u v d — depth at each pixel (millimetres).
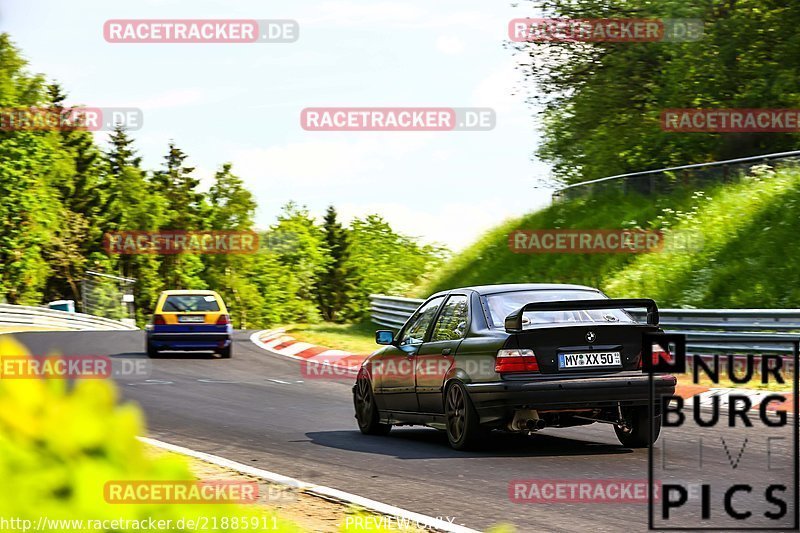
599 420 35250
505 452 35562
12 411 8250
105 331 124812
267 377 67375
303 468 32500
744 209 85375
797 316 56094
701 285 79438
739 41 115625
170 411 48656
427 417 38656
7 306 148000
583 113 128125
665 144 124125
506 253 116500
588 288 39125
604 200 110688
